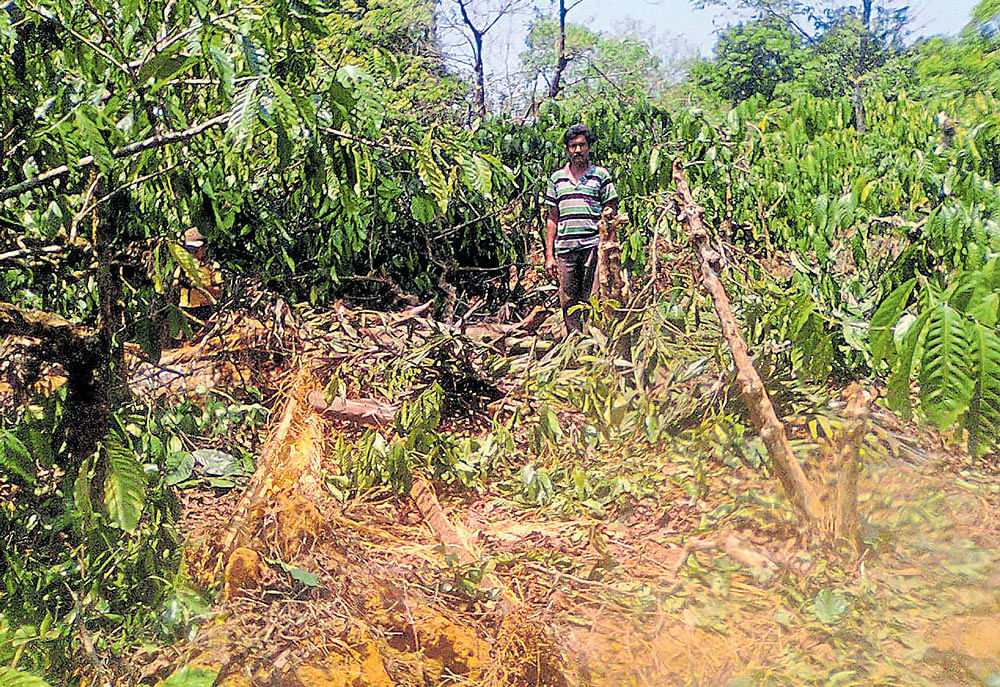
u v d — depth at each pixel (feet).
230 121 8.46
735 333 11.23
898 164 17.33
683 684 8.64
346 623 9.61
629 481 13.30
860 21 99.66
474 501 13.66
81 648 8.55
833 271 17.49
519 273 25.77
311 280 19.66
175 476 12.42
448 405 16.53
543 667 8.98
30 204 11.30
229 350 16.94
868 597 9.67
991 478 13.07
